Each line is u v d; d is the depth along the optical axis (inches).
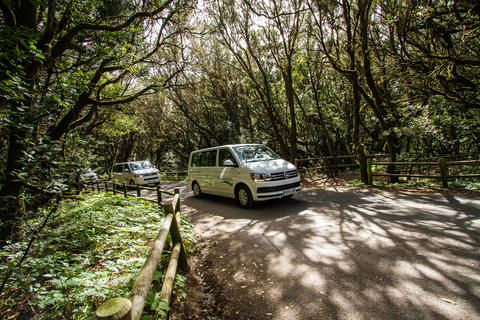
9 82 105.8
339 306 95.3
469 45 332.5
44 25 246.8
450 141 364.2
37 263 107.3
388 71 381.7
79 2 237.9
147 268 68.2
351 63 375.6
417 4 325.7
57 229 166.7
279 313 95.0
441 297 95.6
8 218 141.8
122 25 261.3
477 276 107.1
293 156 488.1
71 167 141.6
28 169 122.4
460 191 265.3
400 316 87.3
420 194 271.4
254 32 490.9
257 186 257.6
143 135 1018.7
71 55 309.1
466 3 291.6
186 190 502.9
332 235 168.1
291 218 218.4
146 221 209.6
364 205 243.3
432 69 335.6
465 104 321.1
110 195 335.6
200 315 98.8
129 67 307.4
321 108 649.6
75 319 86.6
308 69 515.2
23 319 97.3
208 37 458.6
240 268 134.1
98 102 301.0
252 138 715.4
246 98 691.4
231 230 201.5
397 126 397.1
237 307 101.5
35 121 139.5
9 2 139.8
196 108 778.8
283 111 629.6
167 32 365.4
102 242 157.3
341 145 828.6
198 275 131.6
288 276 120.7
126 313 40.8
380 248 141.6
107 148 1163.3
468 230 155.6
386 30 410.9
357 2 346.6
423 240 146.9
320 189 372.2
